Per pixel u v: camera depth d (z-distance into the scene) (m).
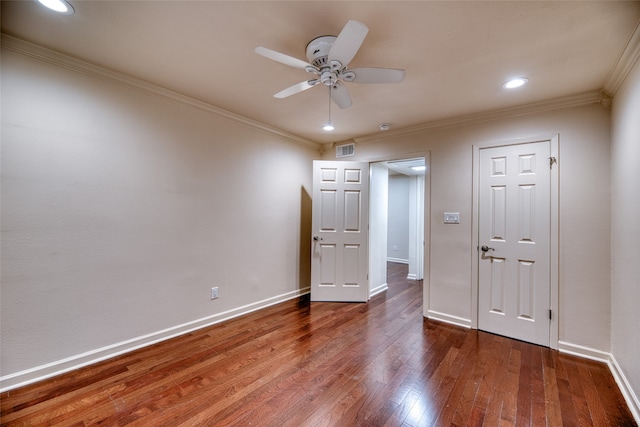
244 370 2.21
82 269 2.22
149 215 2.59
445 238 3.28
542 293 2.69
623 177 2.07
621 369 2.06
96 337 2.29
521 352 2.55
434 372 2.22
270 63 2.17
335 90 2.08
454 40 1.81
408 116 3.18
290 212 4.05
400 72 1.80
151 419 1.69
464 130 3.18
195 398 1.88
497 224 2.95
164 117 2.68
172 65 2.21
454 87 2.45
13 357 1.94
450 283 3.24
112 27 1.76
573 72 2.16
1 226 1.88
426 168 3.46
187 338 2.75
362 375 2.17
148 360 2.34
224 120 3.18
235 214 3.32
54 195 2.08
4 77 1.88
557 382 2.10
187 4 1.54
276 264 3.85
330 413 1.76
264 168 3.66
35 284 2.01
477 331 3.01
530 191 2.77
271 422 1.68
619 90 2.18
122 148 2.41
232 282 3.30
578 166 2.54
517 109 2.82
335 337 2.82
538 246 2.71
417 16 1.59
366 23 1.66
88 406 1.79
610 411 1.80
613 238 2.31
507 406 1.84
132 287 2.49
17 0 1.53
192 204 2.91
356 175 4.04
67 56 2.08
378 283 4.50
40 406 1.78
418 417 1.73
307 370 2.23
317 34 1.79
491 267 2.98
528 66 2.10
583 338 2.49
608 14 1.54
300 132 3.90
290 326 3.09
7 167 1.90
